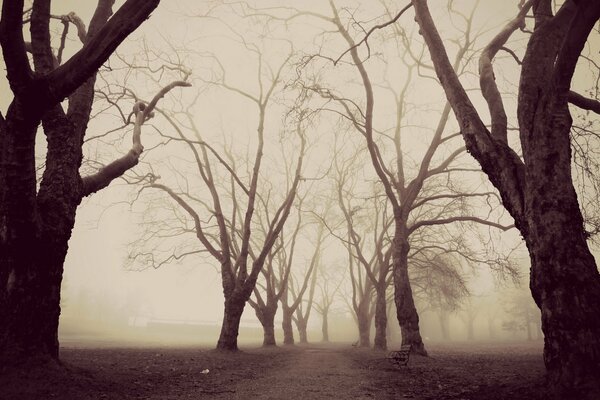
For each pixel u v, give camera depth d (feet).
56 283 25.93
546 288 20.12
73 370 25.18
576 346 18.37
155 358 44.60
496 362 46.14
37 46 28.14
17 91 20.57
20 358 22.91
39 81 20.62
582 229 20.63
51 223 25.66
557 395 17.95
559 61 21.36
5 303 23.79
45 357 23.99
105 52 21.08
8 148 22.27
